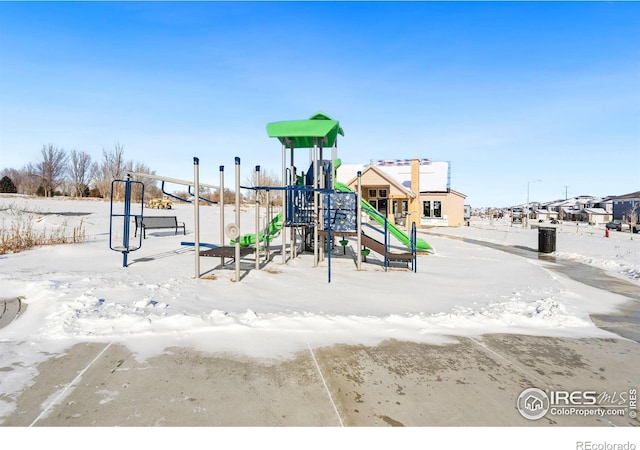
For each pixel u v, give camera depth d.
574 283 8.31
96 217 19.81
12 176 58.66
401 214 29.25
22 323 4.85
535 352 4.28
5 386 3.25
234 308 5.65
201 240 14.71
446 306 6.01
